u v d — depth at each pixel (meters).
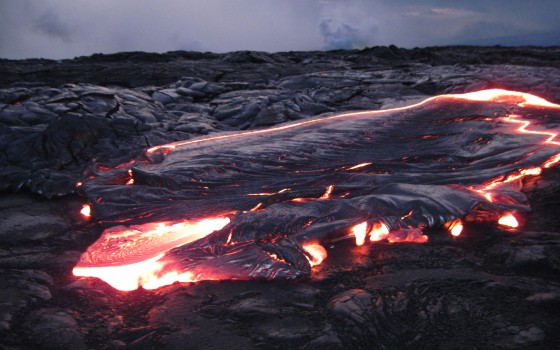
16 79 14.94
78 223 5.13
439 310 3.30
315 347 2.96
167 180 5.54
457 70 14.54
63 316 3.38
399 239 4.44
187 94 10.98
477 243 4.34
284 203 4.73
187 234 4.51
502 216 4.77
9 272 4.04
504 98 8.32
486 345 2.93
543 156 5.97
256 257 3.94
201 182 5.57
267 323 3.24
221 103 10.33
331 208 4.62
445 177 5.52
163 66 16.91
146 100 9.77
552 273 3.78
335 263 4.07
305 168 5.93
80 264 4.07
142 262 4.01
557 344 2.92
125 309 3.52
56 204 5.71
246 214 4.47
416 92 12.00
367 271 3.92
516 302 3.37
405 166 5.89
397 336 3.05
